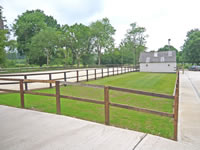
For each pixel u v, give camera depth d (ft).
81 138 8.90
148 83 40.70
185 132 10.23
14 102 18.72
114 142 8.42
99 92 26.96
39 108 16.03
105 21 172.55
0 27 31.71
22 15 159.74
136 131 9.93
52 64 152.56
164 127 11.33
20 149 7.77
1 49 84.07
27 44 142.92
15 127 10.57
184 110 16.16
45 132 9.73
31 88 29.22
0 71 65.46
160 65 104.78
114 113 14.92
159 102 20.02
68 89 29.86
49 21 185.37
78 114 14.25
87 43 158.10
